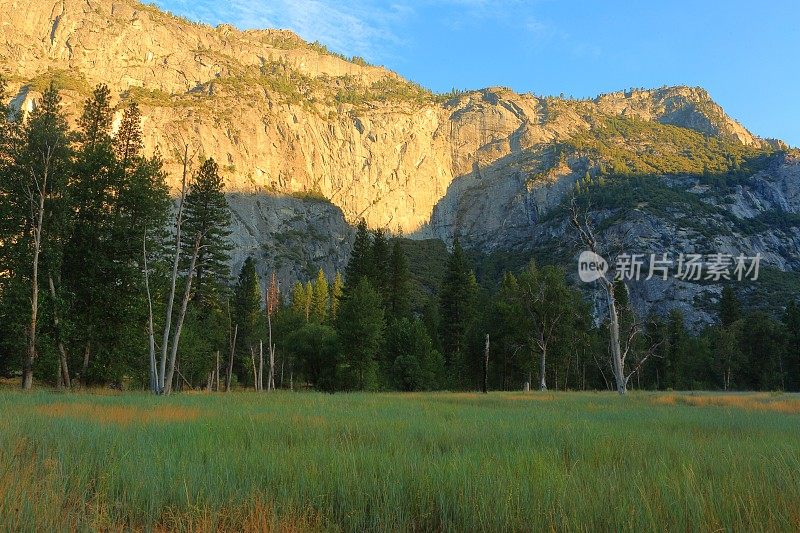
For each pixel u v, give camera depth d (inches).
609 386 2940.5
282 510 202.4
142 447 301.3
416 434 402.9
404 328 2338.8
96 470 253.4
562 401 963.3
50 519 181.5
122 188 1327.5
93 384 1286.9
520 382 2699.3
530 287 2246.6
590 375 3078.2
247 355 2797.7
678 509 194.1
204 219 1984.5
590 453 320.2
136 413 527.2
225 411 583.2
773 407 827.4
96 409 561.3
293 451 300.2
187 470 243.8
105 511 198.4
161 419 473.4
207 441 328.8
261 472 251.3
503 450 316.2
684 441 378.6
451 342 2864.2
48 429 365.4
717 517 190.9
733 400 1011.9
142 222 1349.7
